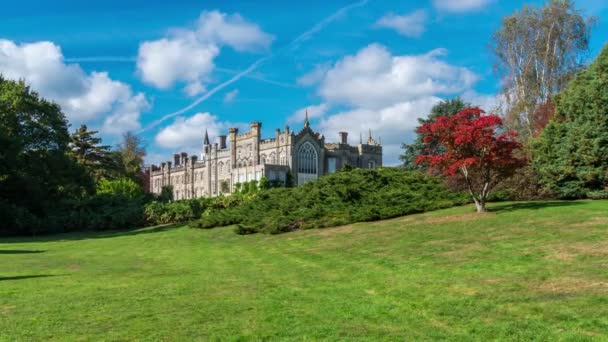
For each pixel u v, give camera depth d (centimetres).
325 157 10875
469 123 2369
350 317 991
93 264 2139
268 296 1233
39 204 5122
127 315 1056
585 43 4325
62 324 988
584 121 2741
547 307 959
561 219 1980
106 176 8062
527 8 4403
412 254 1762
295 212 3359
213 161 11688
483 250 1645
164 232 4081
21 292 1362
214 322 984
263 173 9506
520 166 2455
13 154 4772
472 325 895
